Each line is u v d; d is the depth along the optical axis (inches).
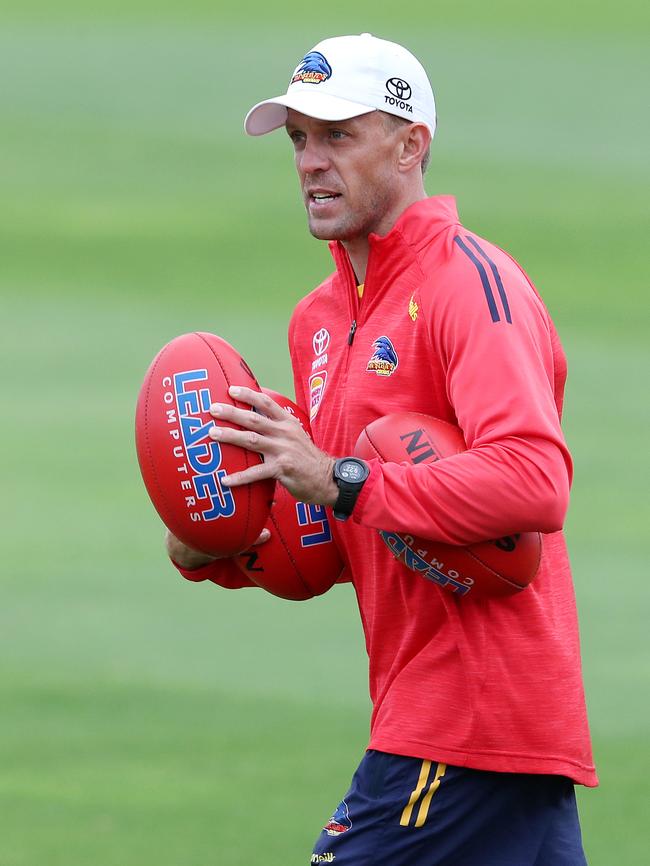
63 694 1067.9
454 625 537.3
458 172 3395.7
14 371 2114.9
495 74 4333.2
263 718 1025.5
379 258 554.3
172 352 558.6
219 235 3031.5
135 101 4052.7
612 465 1684.3
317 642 1192.8
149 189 3380.9
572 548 1418.6
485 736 533.3
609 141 3693.4
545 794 547.2
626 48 4667.8
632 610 1250.6
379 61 556.4
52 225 3122.5
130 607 1272.1
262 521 554.3
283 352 2162.9
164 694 1070.4
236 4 5315.0
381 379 553.3
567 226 3031.5
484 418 513.7
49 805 880.3
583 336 2316.7
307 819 852.6
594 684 1095.6
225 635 1205.1
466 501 510.6
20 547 1432.1
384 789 546.0
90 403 1956.2
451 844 542.9
